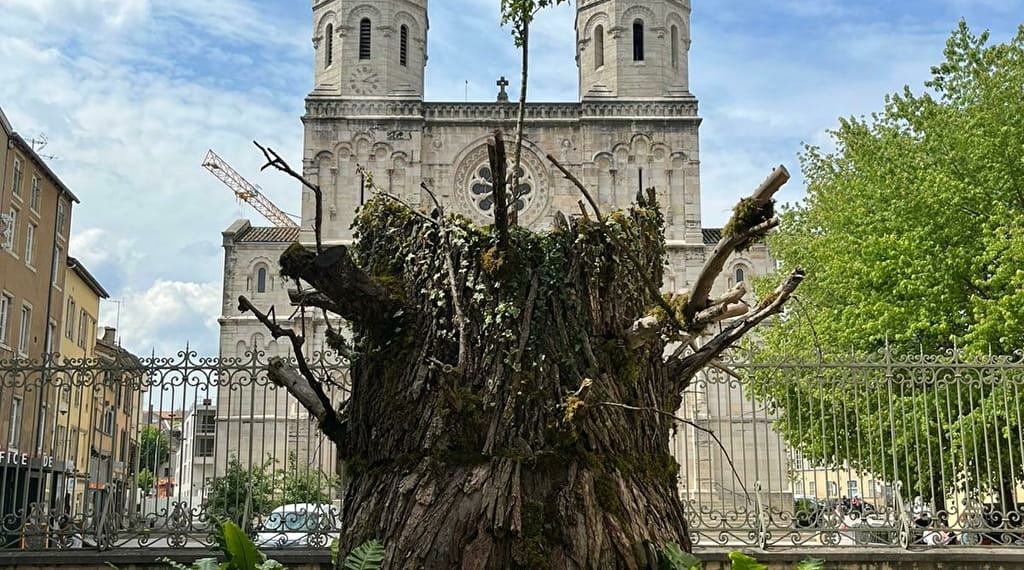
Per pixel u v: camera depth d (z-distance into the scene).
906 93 25.38
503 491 7.41
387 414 7.98
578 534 7.35
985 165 22.53
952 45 25.14
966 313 22.02
